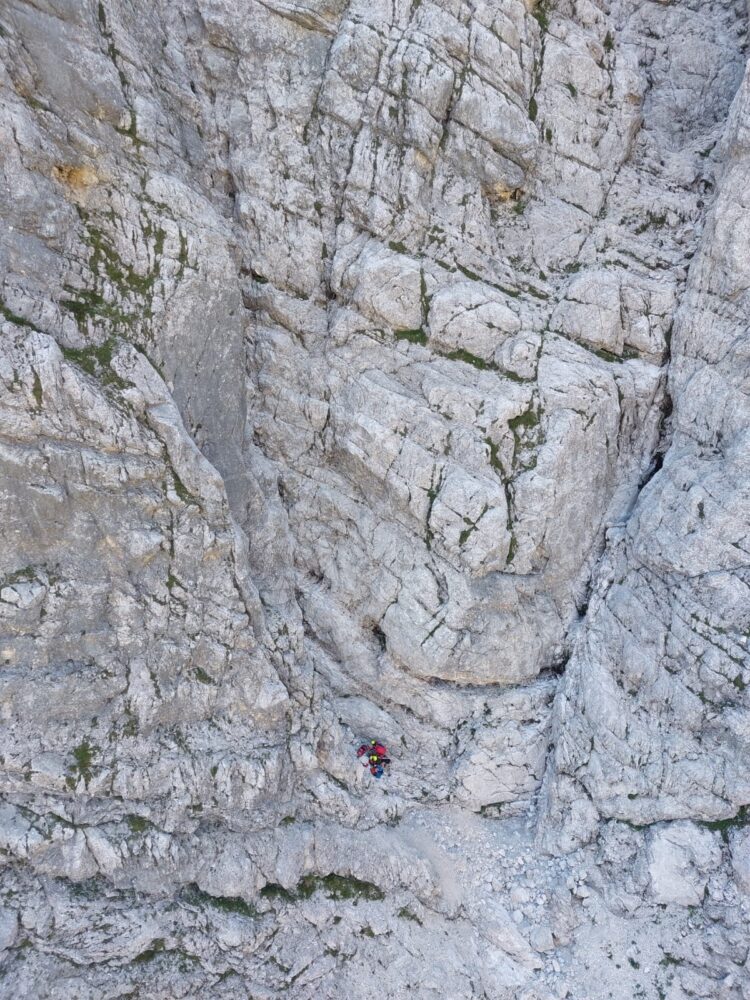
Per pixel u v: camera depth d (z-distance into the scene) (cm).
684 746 1497
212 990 1345
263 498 1602
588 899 1538
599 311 1634
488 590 1595
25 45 1152
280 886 1463
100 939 1266
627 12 1784
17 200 1152
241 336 1502
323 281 1623
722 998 1393
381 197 1542
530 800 1712
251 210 1564
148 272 1343
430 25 1488
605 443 1655
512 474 1589
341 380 1614
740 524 1433
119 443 1246
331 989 1426
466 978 1488
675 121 1789
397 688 1706
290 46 1515
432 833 1667
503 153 1598
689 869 1468
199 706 1417
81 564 1266
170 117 1450
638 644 1576
